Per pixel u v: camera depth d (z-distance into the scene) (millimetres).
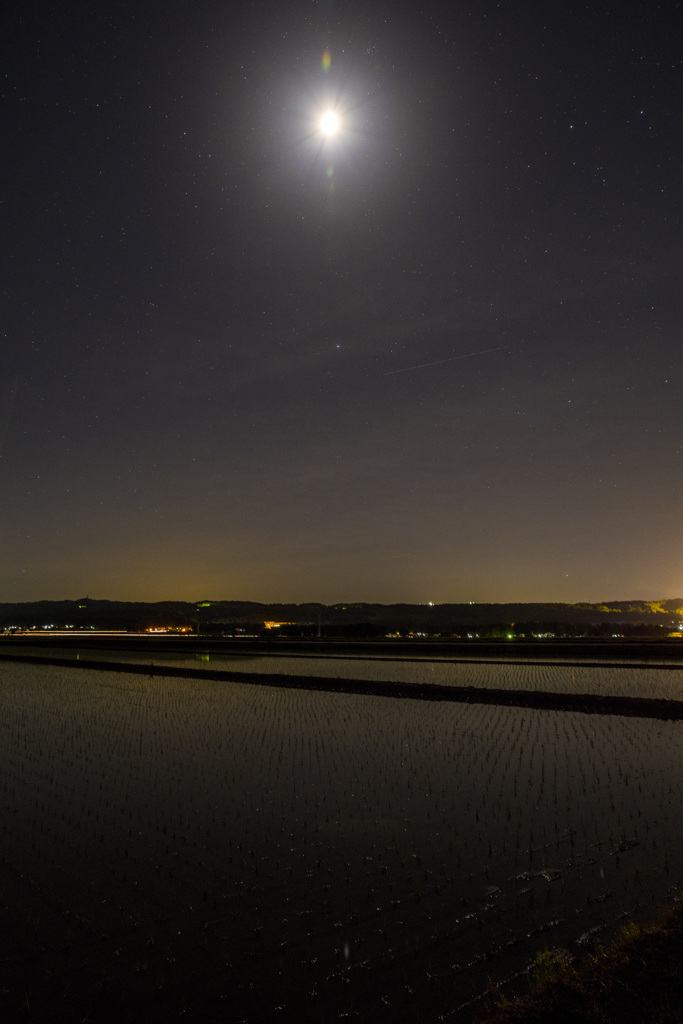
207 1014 6480
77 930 8164
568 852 10359
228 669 45125
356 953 7508
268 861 10188
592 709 25750
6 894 9148
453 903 8664
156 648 76812
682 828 11312
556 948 7414
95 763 17109
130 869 9930
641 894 8734
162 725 23078
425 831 11469
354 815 12430
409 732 21078
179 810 12844
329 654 62219
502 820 12016
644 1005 5535
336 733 21078
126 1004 6668
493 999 6453
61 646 84500
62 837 11336
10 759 17672
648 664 45812
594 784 14391
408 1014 6352
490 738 19906
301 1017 6398
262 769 16250
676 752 17578
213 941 7848
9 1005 6699
